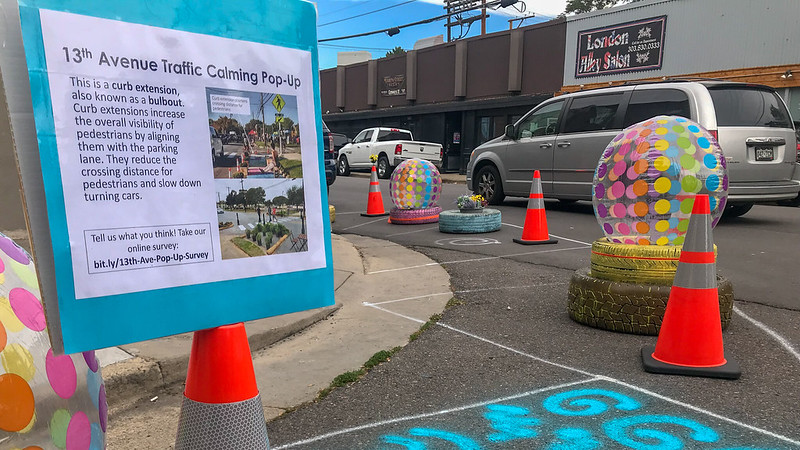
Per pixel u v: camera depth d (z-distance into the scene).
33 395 1.31
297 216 1.75
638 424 2.58
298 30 1.74
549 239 7.27
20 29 1.25
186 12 1.50
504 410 2.75
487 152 10.85
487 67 21.66
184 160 1.51
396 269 5.83
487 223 8.06
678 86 7.87
